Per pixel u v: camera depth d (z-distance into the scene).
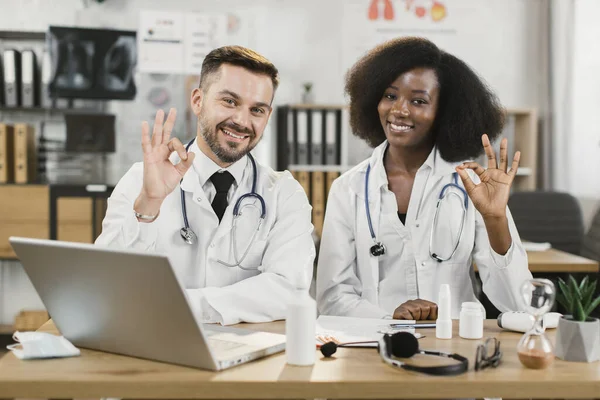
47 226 5.00
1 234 4.99
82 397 1.28
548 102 5.80
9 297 5.34
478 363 1.36
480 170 1.86
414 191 2.24
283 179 2.04
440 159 2.25
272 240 1.96
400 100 2.20
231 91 1.86
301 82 5.77
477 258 2.21
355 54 5.78
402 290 2.22
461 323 1.65
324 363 1.40
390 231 2.22
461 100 2.23
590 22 5.53
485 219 1.88
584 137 5.54
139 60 5.24
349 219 2.27
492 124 2.32
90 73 5.19
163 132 1.74
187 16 5.28
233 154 1.91
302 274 1.89
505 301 1.97
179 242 1.93
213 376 1.30
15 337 1.48
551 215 4.15
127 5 5.53
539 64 5.91
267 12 5.69
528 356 1.38
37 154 5.36
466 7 5.85
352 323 1.77
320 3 5.74
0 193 4.98
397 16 5.81
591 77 5.52
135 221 1.79
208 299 1.75
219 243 1.93
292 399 1.28
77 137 5.20
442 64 2.21
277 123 5.62
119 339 1.43
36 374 1.30
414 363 1.41
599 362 1.44
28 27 5.46
